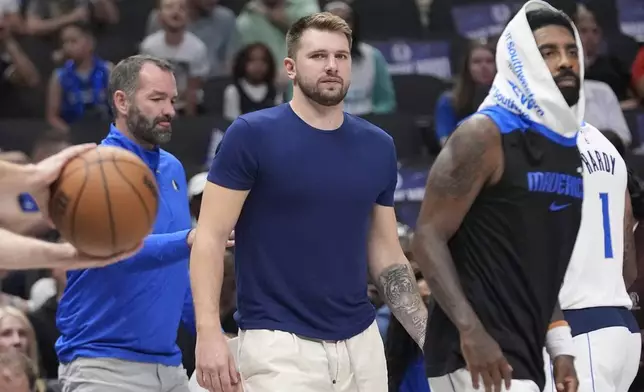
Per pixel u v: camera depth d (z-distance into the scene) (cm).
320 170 835
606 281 830
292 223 836
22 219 1471
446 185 790
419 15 2400
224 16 2191
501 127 796
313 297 839
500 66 820
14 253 622
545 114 801
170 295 995
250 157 825
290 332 835
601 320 820
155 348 994
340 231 844
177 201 1022
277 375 827
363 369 859
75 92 1956
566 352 793
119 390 980
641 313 1101
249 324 843
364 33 2369
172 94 1009
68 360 994
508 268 796
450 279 784
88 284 975
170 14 2058
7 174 618
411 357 1042
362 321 862
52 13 2291
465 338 776
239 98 1889
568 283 819
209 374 809
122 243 648
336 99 835
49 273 1471
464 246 809
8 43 2086
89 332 983
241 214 847
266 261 839
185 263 1005
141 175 661
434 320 828
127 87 999
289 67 855
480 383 795
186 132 1822
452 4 2414
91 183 640
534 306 795
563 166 805
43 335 1301
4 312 1117
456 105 1802
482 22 2397
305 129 841
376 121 1869
